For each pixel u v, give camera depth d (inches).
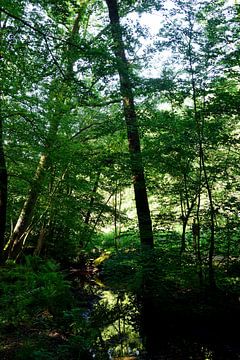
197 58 354.0
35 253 568.4
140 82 372.5
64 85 372.5
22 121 374.9
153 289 370.3
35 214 547.5
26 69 326.6
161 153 387.2
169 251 402.9
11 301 298.0
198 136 370.3
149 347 290.5
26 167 447.5
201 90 365.4
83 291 491.8
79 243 683.4
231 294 356.8
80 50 302.8
